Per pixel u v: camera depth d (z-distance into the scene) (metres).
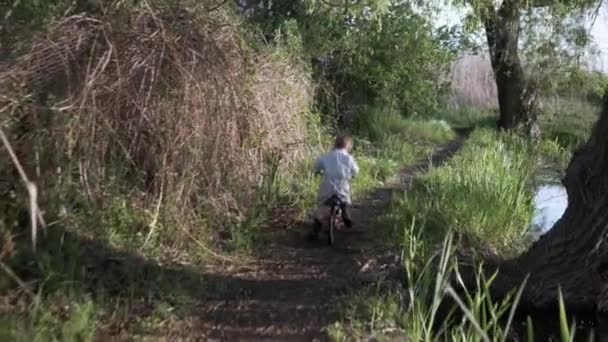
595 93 26.84
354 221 11.16
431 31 23.28
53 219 7.12
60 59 7.68
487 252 8.52
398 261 8.15
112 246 7.47
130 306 6.37
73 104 7.50
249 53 9.85
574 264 7.03
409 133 24.89
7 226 6.73
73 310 5.89
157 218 8.13
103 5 8.63
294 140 11.86
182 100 8.17
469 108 41.22
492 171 12.39
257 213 10.05
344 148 10.09
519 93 26.28
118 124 7.92
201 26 8.81
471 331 5.21
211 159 8.51
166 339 5.93
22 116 7.12
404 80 23.45
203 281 7.35
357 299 6.77
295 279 7.85
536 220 11.84
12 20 8.47
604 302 6.90
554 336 6.59
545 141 25.30
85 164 7.64
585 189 6.95
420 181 14.38
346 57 21.66
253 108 9.75
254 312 6.66
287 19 18.08
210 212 8.73
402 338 6.02
